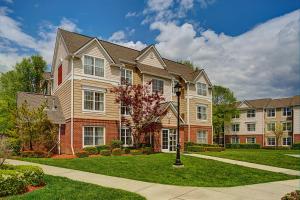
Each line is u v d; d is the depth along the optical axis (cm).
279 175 1602
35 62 4819
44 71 4862
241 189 1171
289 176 1588
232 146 5697
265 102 6081
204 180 1355
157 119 2781
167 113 2953
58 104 2747
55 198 893
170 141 2991
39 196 908
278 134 5553
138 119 2566
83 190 1008
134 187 1124
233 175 1524
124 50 3188
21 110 2294
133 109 2600
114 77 2738
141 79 3050
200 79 3806
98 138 2572
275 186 1278
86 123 2486
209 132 3834
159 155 2192
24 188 988
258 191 1149
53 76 3161
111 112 2673
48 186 1055
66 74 2598
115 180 1255
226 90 5688
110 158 1909
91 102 2558
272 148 5075
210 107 3906
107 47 3023
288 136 5662
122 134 2777
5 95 4212
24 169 1062
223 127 6259
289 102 5756
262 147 5262
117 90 2556
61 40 2769
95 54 2619
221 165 1800
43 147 2408
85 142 2475
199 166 1714
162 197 985
